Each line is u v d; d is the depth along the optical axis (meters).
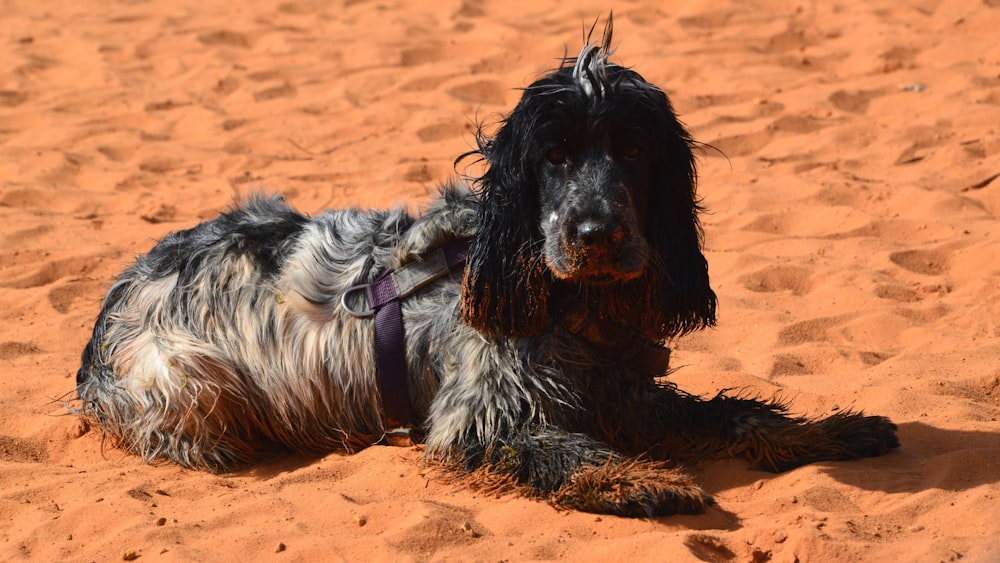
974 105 13.44
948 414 6.47
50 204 11.77
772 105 14.08
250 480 6.23
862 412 6.19
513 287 5.70
